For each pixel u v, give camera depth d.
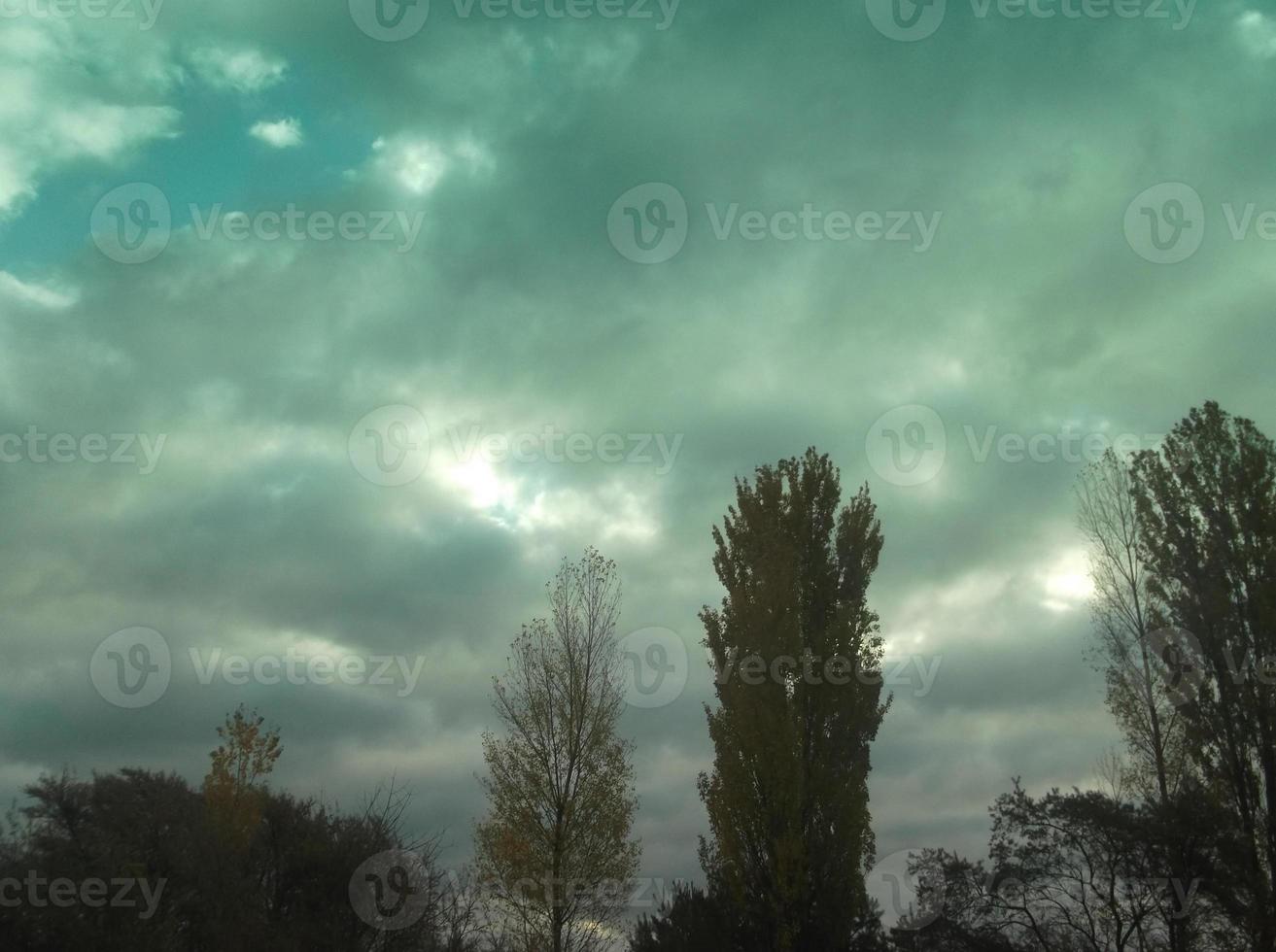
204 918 18.03
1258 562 20.73
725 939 21.17
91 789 20.53
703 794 22.41
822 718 22.25
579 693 23.66
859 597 23.81
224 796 21.95
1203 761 20.59
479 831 22.50
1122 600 23.52
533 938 21.44
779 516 24.61
